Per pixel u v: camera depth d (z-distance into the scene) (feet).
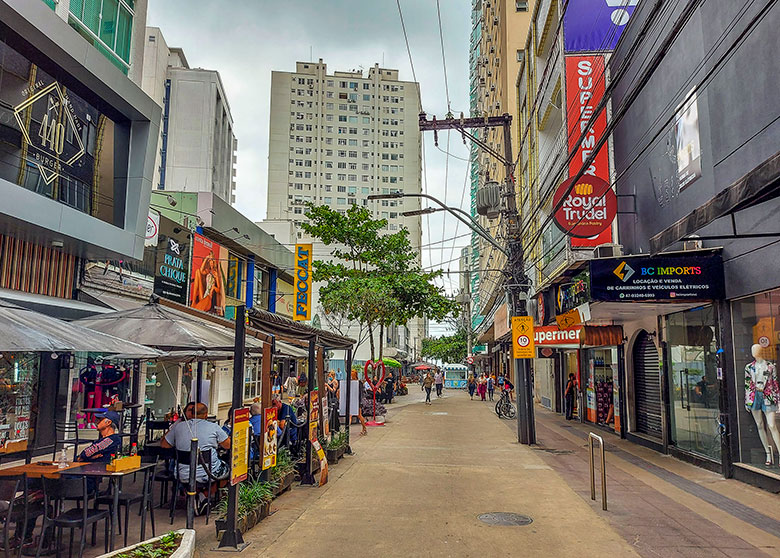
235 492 21.90
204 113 229.45
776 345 30.68
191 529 20.58
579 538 22.71
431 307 100.37
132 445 31.01
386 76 382.83
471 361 184.34
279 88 367.04
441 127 60.59
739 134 32.63
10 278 38.58
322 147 367.66
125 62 52.34
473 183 217.77
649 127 46.73
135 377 49.26
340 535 23.04
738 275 34.04
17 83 38.81
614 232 56.29
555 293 71.10
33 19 37.11
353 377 74.23
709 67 36.14
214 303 70.69
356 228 96.32
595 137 58.75
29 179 39.83
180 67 241.55
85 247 42.29
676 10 41.24
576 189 50.96
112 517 20.72
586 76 61.62
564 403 87.25
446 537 22.80
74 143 44.45
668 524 24.76
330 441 41.81
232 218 77.36
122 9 52.03
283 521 25.07
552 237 75.72
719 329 35.86
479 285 231.50
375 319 92.94
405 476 35.63
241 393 22.80
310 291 92.17
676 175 41.39
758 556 20.61
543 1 85.51
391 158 374.22
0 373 38.04
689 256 36.76
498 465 40.14
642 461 42.06
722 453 35.14
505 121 59.26
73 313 40.88
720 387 35.53
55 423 42.14
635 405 54.44
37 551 19.15
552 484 33.40
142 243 48.88
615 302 37.65
